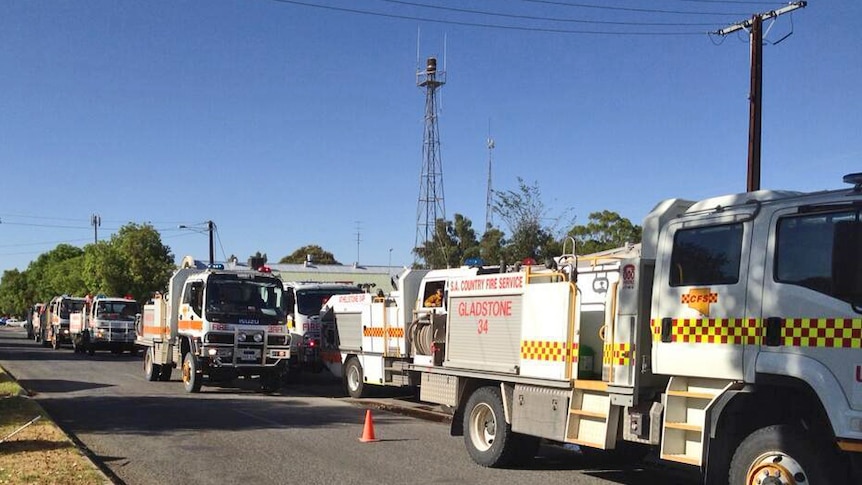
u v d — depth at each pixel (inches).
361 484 350.3
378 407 658.2
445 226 1732.3
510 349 388.2
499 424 390.0
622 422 326.3
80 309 1695.4
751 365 269.0
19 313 5383.9
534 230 1311.5
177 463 396.2
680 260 301.9
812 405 261.7
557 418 354.0
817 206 259.1
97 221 3112.7
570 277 354.9
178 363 791.1
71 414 580.1
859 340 240.7
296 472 375.2
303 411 617.6
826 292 251.6
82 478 329.1
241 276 764.6
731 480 268.8
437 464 402.0
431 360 478.6
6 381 745.6
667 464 357.7
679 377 297.9
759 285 271.0
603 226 1349.7
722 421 276.8
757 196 287.6
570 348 350.0
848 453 240.5
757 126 866.8
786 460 253.6
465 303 426.9
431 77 1620.3
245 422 546.9
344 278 2508.6
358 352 738.8
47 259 3929.6
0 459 365.7
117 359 1315.2
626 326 316.2
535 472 387.5
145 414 583.8
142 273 1974.7
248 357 754.2
